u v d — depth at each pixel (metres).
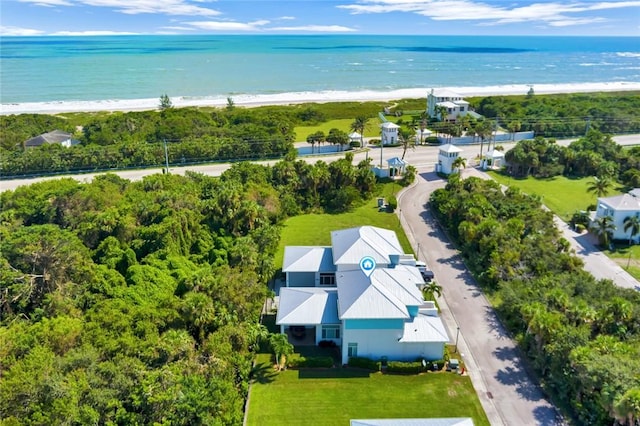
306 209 82.00
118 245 60.81
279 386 42.03
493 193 76.00
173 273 54.88
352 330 44.03
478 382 42.19
